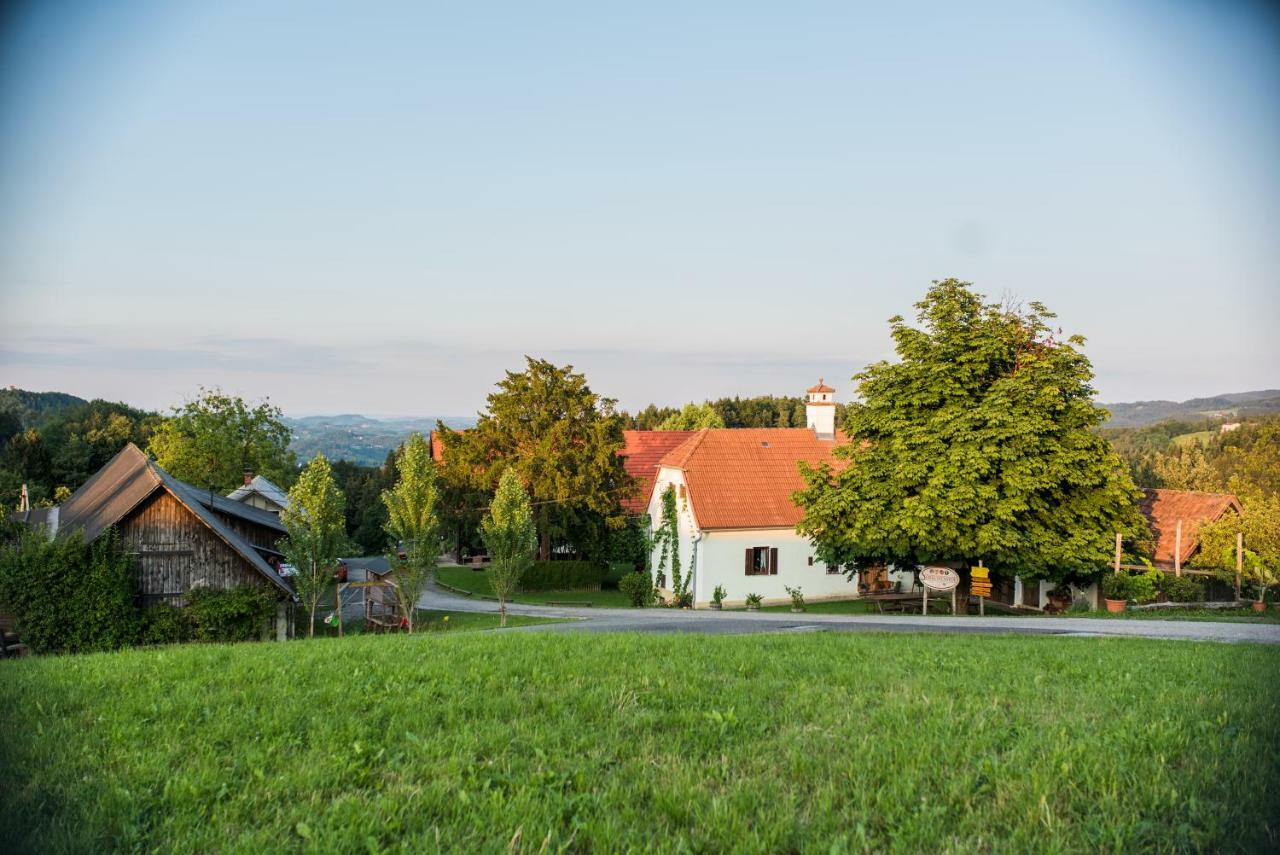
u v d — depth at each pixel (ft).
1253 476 194.80
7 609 96.89
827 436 163.53
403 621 115.55
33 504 225.35
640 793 20.97
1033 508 101.60
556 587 174.50
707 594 136.46
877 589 143.54
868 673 37.32
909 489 104.94
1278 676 38.04
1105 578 106.11
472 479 175.83
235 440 226.38
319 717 28.22
